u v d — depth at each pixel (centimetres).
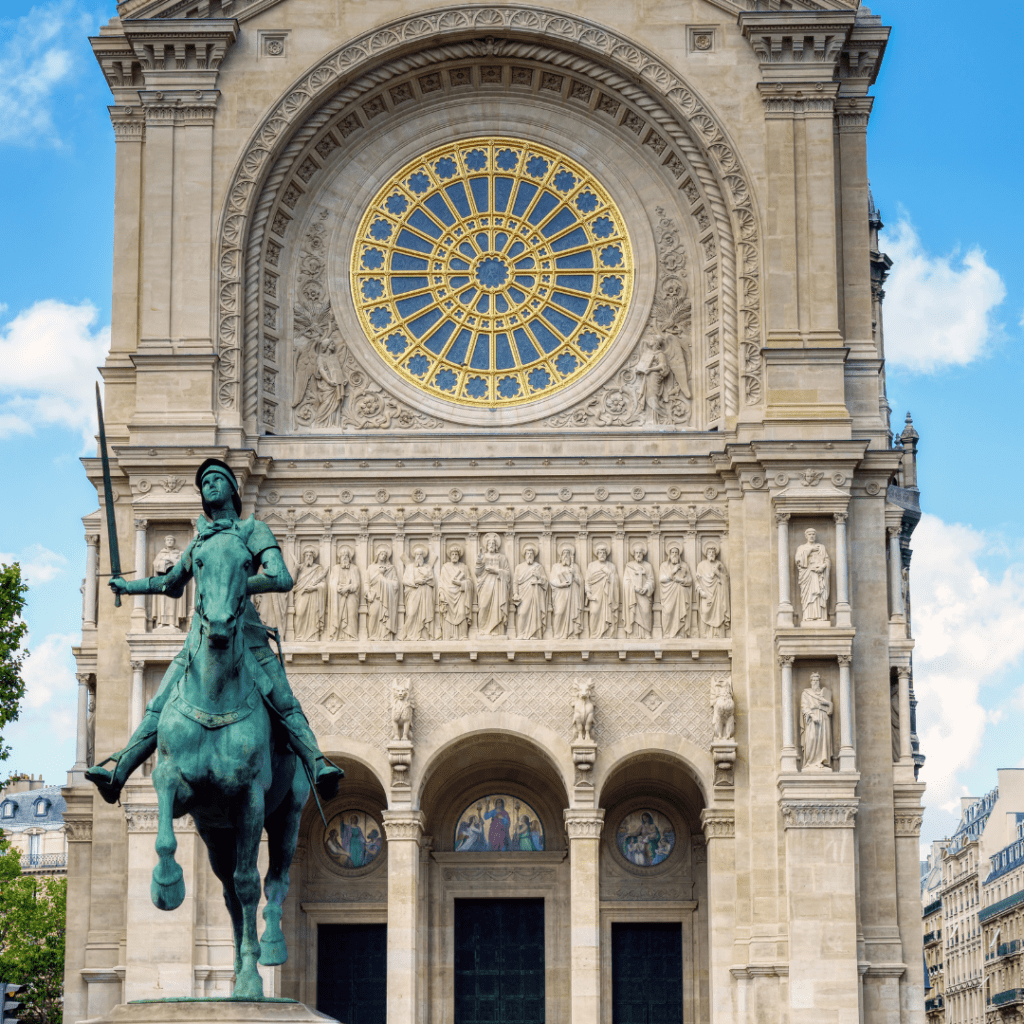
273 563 2331
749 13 5681
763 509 5425
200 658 2269
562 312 5856
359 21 5769
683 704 5409
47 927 9062
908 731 5459
